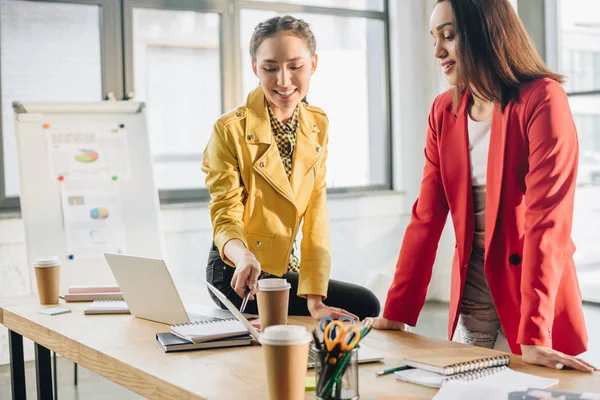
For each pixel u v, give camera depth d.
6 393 3.75
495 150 1.84
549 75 1.82
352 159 6.05
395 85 6.14
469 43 1.79
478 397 1.21
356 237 5.90
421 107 6.24
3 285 4.48
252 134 2.19
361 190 6.05
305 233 2.26
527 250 1.68
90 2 4.86
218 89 5.41
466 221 1.95
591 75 5.20
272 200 2.21
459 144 1.95
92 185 4.03
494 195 1.85
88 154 4.06
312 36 2.15
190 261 5.16
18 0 4.66
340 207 5.80
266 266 2.21
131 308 2.10
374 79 6.14
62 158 4.00
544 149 1.71
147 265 1.93
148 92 5.17
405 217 6.16
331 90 5.93
